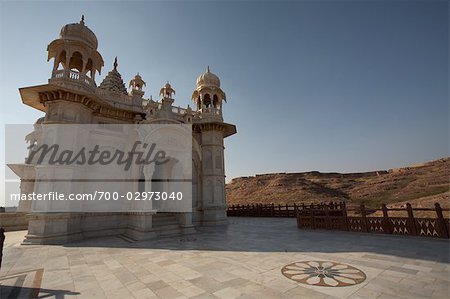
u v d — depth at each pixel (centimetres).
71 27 1517
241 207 2859
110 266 768
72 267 763
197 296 515
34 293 552
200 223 1888
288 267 700
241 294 517
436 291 495
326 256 815
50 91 1359
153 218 1528
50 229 1220
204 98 2284
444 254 782
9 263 821
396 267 664
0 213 1819
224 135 2344
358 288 525
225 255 878
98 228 1439
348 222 1317
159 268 733
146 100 1956
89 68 1698
